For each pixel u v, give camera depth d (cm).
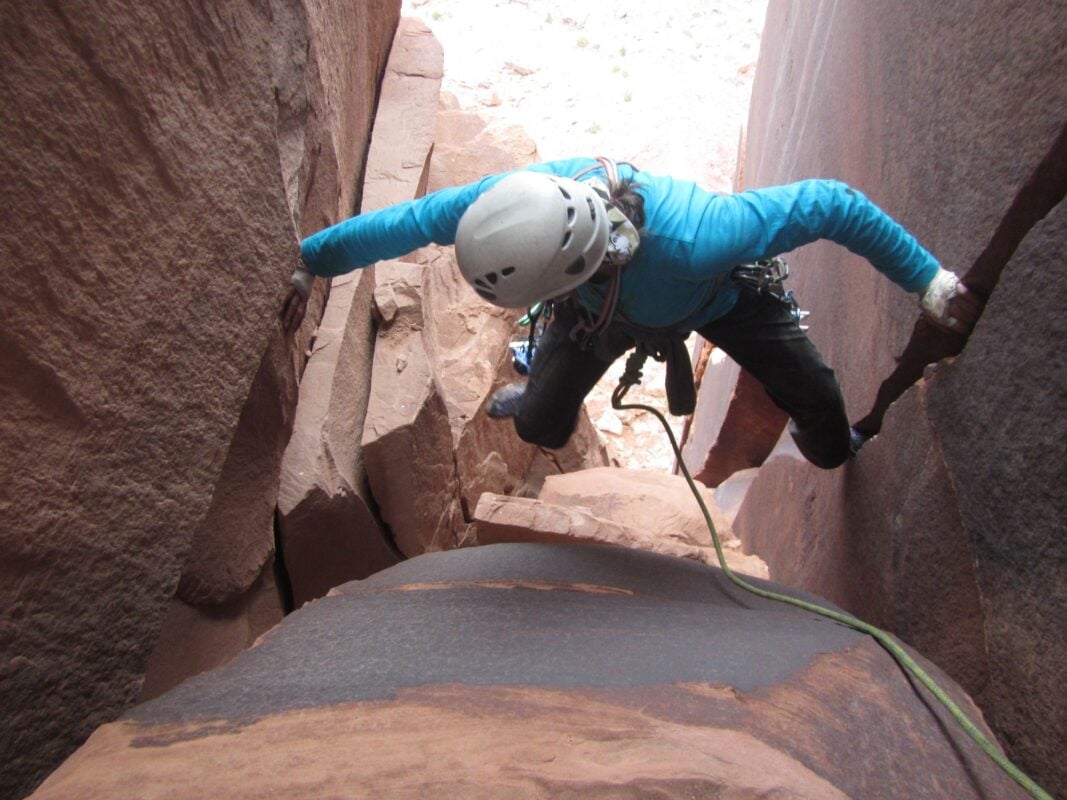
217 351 197
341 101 416
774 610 223
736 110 1377
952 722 169
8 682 147
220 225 192
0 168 129
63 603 158
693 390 261
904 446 276
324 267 246
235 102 196
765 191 215
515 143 605
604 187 207
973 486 228
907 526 267
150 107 163
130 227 161
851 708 156
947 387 247
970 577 230
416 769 120
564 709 137
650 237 209
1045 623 194
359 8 451
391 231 229
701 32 1473
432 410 377
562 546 261
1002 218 218
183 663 252
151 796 117
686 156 1315
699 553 328
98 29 146
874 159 336
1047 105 204
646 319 235
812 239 220
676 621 192
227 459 257
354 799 114
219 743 131
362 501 334
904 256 229
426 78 556
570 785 116
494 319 507
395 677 152
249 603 291
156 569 185
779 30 798
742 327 271
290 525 302
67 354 149
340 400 349
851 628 204
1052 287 198
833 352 384
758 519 512
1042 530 196
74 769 128
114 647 175
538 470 568
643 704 140
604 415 927
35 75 134
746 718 139
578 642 171
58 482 152
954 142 255
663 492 445
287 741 130
